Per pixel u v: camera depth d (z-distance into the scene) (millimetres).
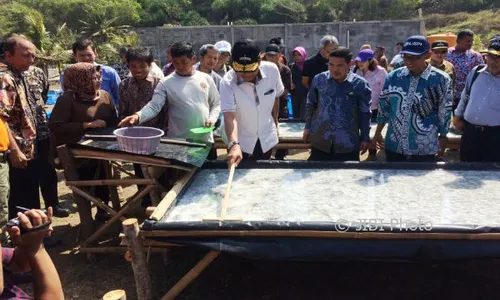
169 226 2580
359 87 3682
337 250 2518
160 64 25469
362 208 2818
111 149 3260
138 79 4145
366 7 40750
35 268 1587
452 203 2873
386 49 23641
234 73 3555
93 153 3342
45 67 20250
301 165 3617
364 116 3752
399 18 40344
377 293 3197
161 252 3619
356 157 3902
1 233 3143
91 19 35844
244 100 3559
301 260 2543
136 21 39469
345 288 3271
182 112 3855
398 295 3166
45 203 4562
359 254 2512
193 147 3604
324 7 40875
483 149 3795
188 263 3654
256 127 3658
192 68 3918
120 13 38219
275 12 41531
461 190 3084
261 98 3590
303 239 2543
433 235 2459
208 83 3977
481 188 3111
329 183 3271
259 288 3297
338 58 3553
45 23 34906
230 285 3342
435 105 3539
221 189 3189
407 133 3594
